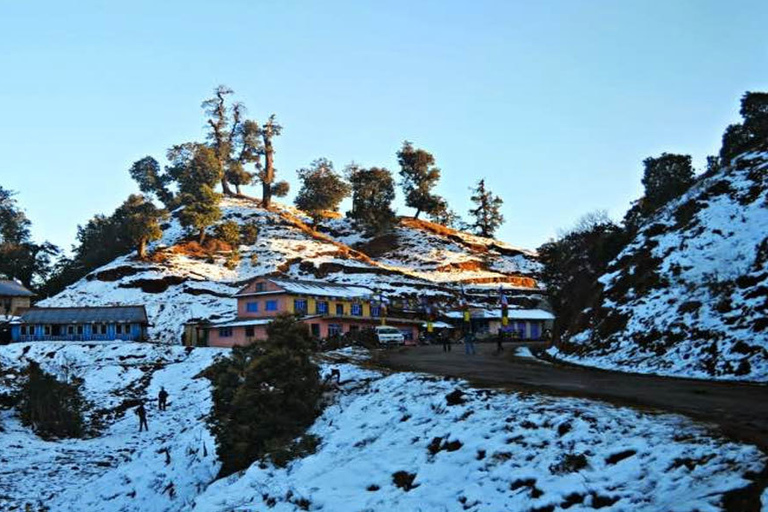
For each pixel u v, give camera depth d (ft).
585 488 35.58
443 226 428.15
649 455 36.52
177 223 351.46
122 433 112.88
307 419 67.56
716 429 38.09
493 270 351.05
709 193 113.09
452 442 47.42
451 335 218.38
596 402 49.08
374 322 202.49
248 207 390.21
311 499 46.50
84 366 164.14
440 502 40.40
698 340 78.74
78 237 368.27
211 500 53.72
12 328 203.00
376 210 378.12
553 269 197.98
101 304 253.44
